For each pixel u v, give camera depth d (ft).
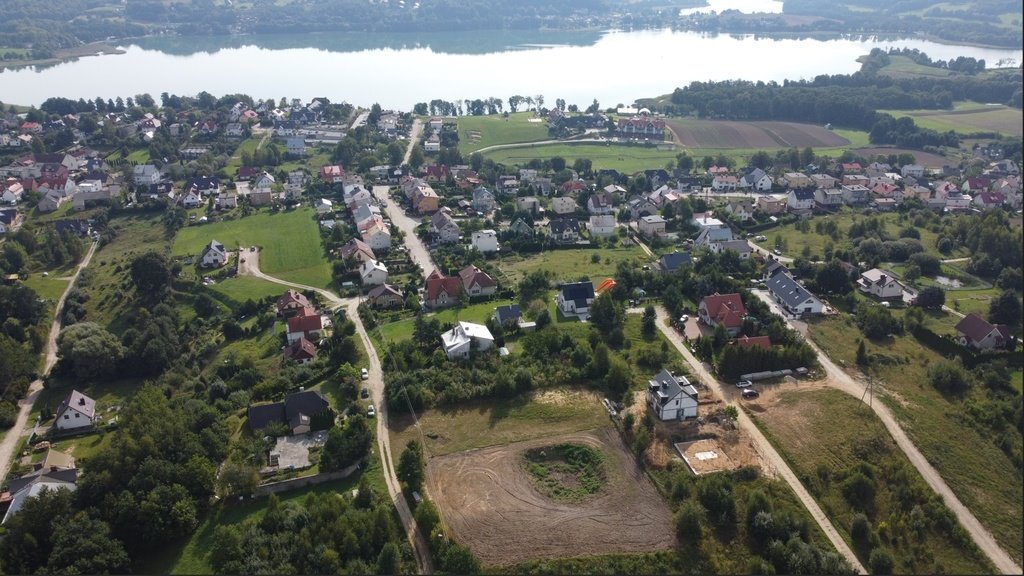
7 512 274.57
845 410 317.63
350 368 351.67
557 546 247.50
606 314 405.80
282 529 246.27
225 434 302.04
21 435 341.82
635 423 311.47
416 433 309.83
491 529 255.09
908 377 349.61
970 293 456.45
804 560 230.89
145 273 473.67
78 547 230.27
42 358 417.08
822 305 428.15
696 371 358.23
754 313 414.82
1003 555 240.32
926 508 256.11
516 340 394.32
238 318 449.48
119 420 336.49
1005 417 310.04
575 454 294.66
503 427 313.53
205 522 259.19
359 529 240.73
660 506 265.13
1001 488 270.26
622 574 236.63
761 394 336.08
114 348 395.96
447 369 355.77
